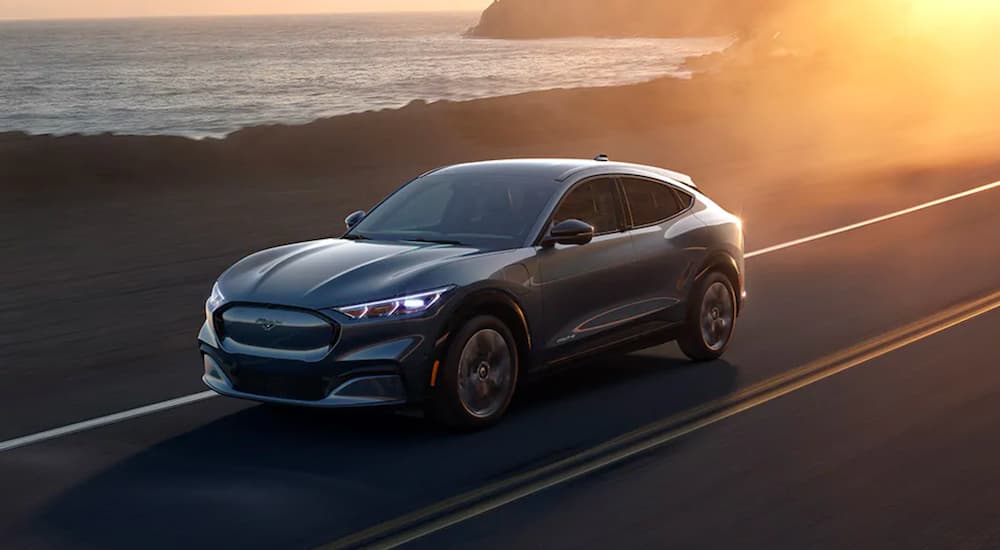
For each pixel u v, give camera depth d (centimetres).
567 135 2580
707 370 793
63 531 500
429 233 701
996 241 1353
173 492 550
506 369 655
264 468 584
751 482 555
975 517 505
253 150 2047
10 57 19650
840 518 506
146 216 1587
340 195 1786
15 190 1714
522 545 473
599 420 666
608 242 727
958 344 856
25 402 739
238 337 624
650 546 473
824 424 656
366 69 13750
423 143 2306
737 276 831
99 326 978
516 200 709
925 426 648
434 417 628
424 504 526
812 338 891
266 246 1375
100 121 6303
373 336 600
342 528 496
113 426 676
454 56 18975
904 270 1190
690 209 809
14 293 1121
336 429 651
